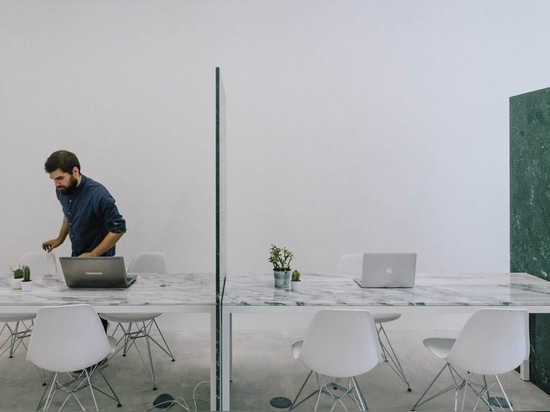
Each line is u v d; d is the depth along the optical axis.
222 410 2.43
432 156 4.31
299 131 4.28
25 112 4.16
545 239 3.04
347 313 2.13
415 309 2.39
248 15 4.24
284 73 4.27
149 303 2.41
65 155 3.23
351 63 4.28
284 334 4.21
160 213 4.26
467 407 2.78
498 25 4.29
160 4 4.21
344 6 4.26
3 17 4.13
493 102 4.31
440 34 4.29
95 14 4.18
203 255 4.30
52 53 4.17
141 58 4.21
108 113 4.21
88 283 2.73
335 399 2.67
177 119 4.24
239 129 4.25
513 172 3.38
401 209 4.32
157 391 2.97
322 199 4.30
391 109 4.30
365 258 2.73
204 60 4.24
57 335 2.22
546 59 4.30
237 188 4.26
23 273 2.80
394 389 3.02
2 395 2.91
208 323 4.31
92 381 3.13
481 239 4.34
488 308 2.35
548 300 2.47
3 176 4.17
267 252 4.30
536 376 3.08
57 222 4.20
